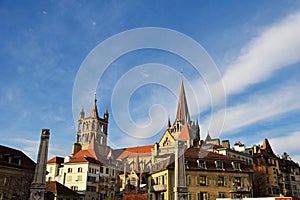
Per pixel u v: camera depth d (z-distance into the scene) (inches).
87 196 1818.4
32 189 661.9
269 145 2023.9
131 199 1785.2
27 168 1379.2
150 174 1284.4
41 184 666.8
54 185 1582.2
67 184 1884.8
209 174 1243.8
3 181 1255.5
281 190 1791.3
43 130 707.4
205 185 1221.7
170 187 1090.1
